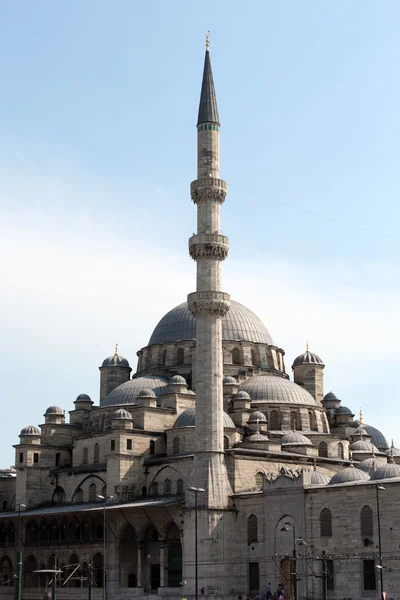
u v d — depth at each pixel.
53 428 174.62
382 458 170.38
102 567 152.88
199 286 140.88
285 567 130.50
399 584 118.62
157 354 182.00
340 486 126.88
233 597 131.62
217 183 143.75
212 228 142.88
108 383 188.25
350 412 180.50
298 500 130.75
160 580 143.38
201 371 139.00
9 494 183.75
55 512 155.38
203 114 146.25
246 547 136.12
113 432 155.50
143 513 147.75
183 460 149.62
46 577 161.25
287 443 154.12
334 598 125.06
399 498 120.44
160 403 165.62
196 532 118.88
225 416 152.38
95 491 161.75
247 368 174.25
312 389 179.50
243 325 179.25
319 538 128.25
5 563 172.75
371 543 122.62
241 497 137.75
